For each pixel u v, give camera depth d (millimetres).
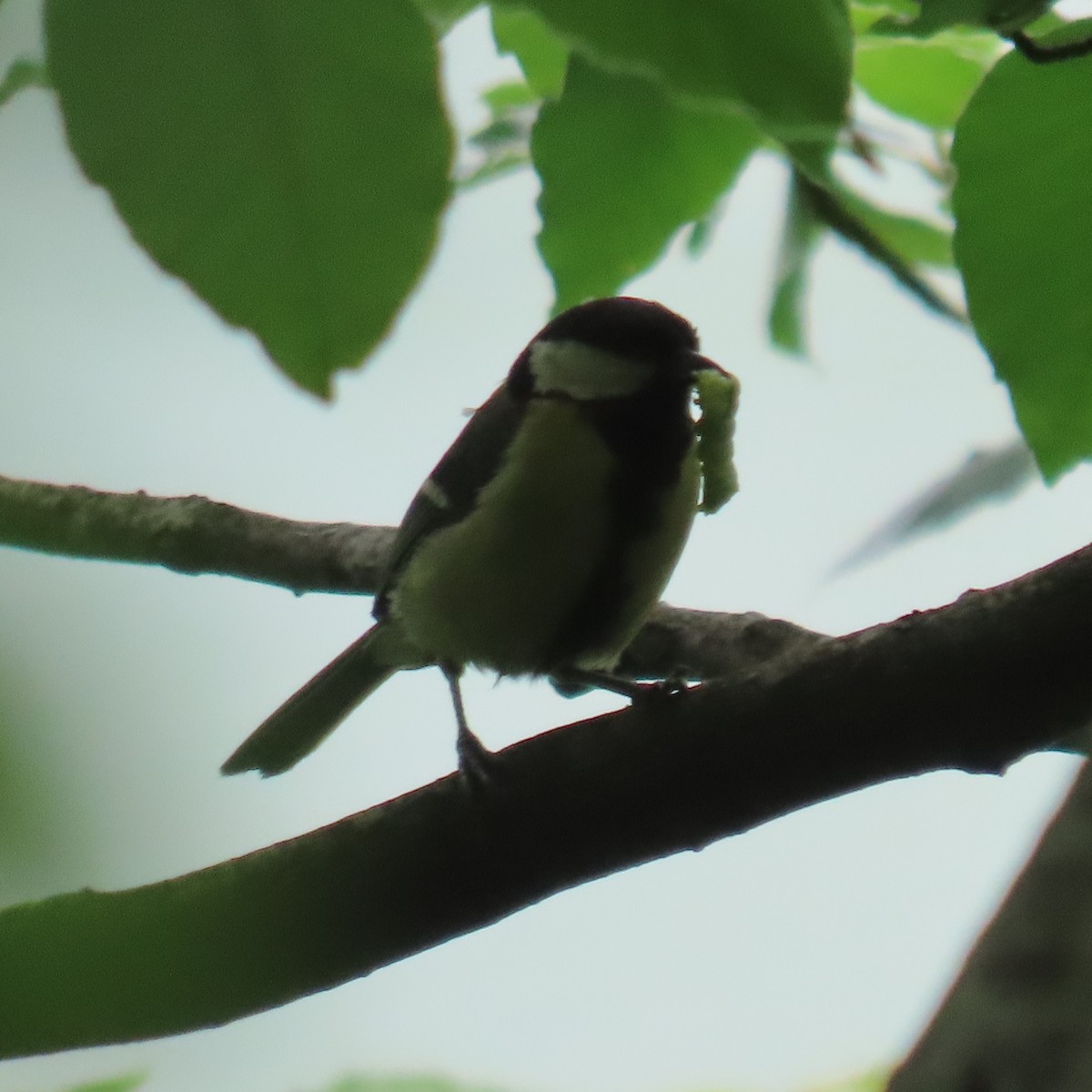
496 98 5047
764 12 1675
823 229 5078
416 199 1739
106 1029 3740
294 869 3855
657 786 3740
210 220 1744
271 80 1735
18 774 2076
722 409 4562
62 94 1733
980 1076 2068
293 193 1733
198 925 3766
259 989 3852
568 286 3914
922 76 4176
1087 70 2535
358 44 1723
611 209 3777
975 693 3434
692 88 1692
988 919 2246
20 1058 3730
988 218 2707
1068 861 2174
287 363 1735
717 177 3719
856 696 3525
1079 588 3354
